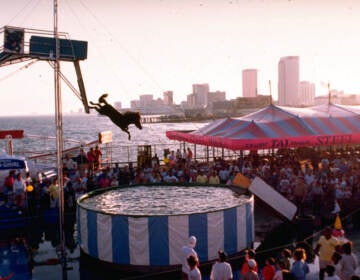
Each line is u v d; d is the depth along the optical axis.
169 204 13.51
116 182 18.61
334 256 8.28
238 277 10.48
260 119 24.05
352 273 8.37
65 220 16.61
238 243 11.91
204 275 10.75
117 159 40.50
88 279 10.64
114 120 7.77
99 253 11.63
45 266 11.62
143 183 17.19
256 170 19.66
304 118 23.95
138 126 7.95
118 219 11.18
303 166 23.31
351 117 25.47
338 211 15.35
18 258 12.30
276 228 14.84
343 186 15.88
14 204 16.33
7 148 24.02
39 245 13.59
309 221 14.12
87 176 19.09
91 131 120.25
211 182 17.92
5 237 14.54
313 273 10.12
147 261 11.04
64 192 17.06
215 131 23.69
